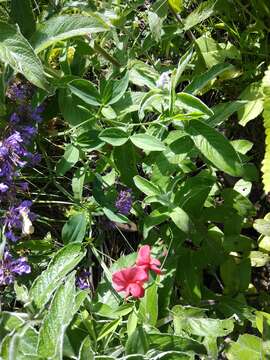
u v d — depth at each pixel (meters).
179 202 0.36
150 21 0.39
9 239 0.37
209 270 0.41
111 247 0.42
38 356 0.26
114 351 0.32
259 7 0.43
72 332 0.30
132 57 0.41
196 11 0.42
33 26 0.35
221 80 0.44
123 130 0.35
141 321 0.34
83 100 0.37
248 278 0.39
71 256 0.30
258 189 0.45
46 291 0.29
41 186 0.43
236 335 0.39
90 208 0.38
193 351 0.32
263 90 0.38
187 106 0.34
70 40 0.39
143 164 0.38
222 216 0.38
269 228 0.39
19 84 0.39
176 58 0.46
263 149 0.45
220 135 0.34
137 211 0.39
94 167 0.42
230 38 0.46
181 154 0.35
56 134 0.41
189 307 0.35
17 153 0.36
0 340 0.28
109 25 0.38
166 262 0.37
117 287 0.32
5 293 0.37
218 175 0.44
